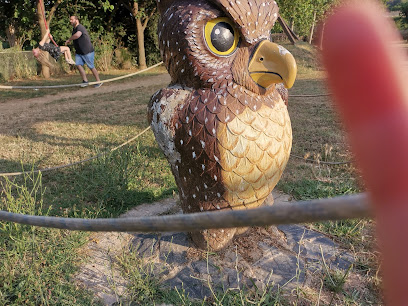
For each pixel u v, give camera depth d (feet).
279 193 13.26
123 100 32.35
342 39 0.79
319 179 14.20
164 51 8.21
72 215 11.75
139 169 15.19
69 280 8.65
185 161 8.23
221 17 7.52
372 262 9.00
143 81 44.86
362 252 9.53
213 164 7.84
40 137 21.12
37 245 9.23
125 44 59.98
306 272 8.78
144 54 57.82
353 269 8.93
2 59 43.75
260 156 7.88
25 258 8.92
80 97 34.65
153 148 18.17
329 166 15.51
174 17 7.72
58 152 18.24
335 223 10.73
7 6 48.73
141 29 56.49
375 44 0.78
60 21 49.34
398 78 0.77
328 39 0.81
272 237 10.23
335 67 0.79
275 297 7.92
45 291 8.06
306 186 13.47
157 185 14.25
